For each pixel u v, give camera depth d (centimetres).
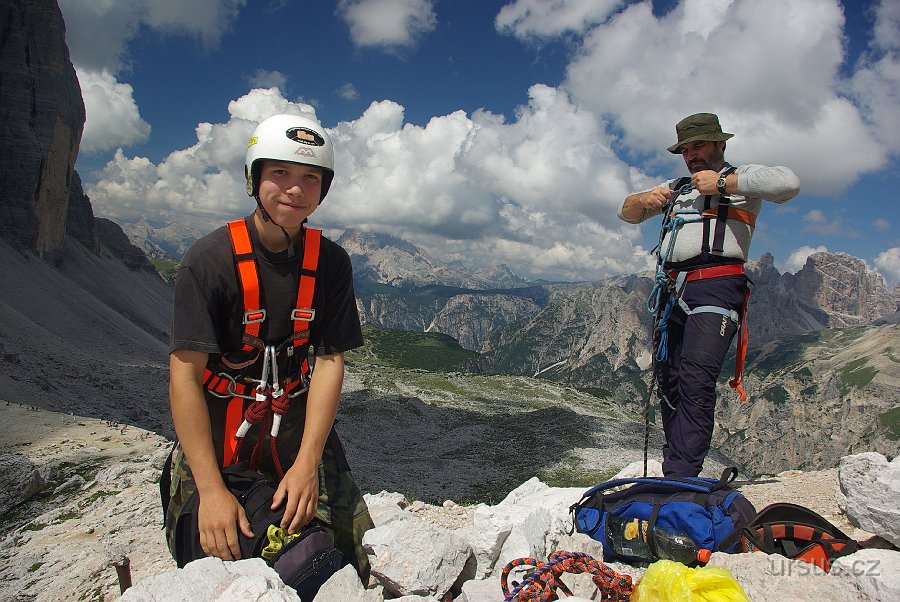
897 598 258
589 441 5325
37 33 8694
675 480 404
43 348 4556
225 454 338
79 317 7288
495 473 4422
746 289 523
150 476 973
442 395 9375
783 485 626
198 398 314
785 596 283
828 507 526
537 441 5484
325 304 349
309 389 349
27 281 7294
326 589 287
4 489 903
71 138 9294
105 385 3562
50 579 606
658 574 249
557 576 285
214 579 250
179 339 306
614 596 278
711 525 371
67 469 1071
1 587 618
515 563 296
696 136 525
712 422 515
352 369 11244
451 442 5772
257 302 320
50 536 745
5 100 8400
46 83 8744
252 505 317
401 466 4638
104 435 1376
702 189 496
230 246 316
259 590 236
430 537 347
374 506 475
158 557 596
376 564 342
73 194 11250
